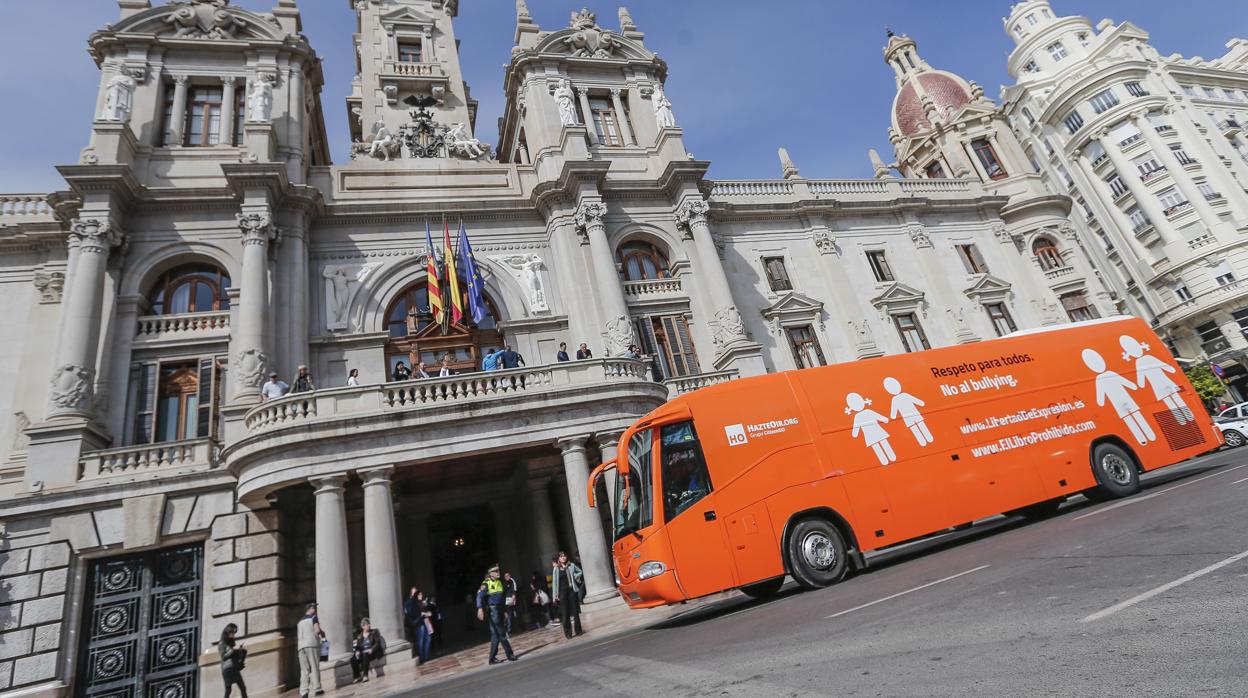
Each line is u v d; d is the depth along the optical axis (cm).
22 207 2283
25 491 1762
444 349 2450
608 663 873
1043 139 6109
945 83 5056
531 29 3216
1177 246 4934
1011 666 459
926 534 1225
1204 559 660
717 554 1102
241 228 2186
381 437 1655
